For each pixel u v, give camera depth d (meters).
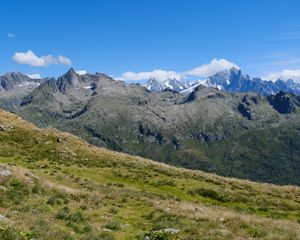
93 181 48.66
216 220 29.05
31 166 55.50
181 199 44.28
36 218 23.50
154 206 34.47
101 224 25.77
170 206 35.28
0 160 57.84
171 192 49.56
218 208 40.59
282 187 59.31
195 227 26.00
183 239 23.06
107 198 37.00
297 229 27.91
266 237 24.58
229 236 23.88
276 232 26.47
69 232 21.09
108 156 71.12
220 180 60.66
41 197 31.45
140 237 23.11
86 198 34.62
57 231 20.75
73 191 36.00
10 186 32.06
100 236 22.08
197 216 30.33
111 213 30.42
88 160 65.12
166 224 26.70
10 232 18.30
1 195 28.55
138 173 59.22
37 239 18.83
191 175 61.91
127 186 50.00
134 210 32.84
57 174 50.00
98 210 31.02
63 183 43.88
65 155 65.56
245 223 28.25
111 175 56.62
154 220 28.56
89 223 25.52
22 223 21.44
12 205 26.80
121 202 35.84
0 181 32.50
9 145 67.38
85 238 20.81
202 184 55.97
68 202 31.55
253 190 55.84
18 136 72.06
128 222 28.05
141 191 45.78
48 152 66.00
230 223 28.14
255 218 31.77
